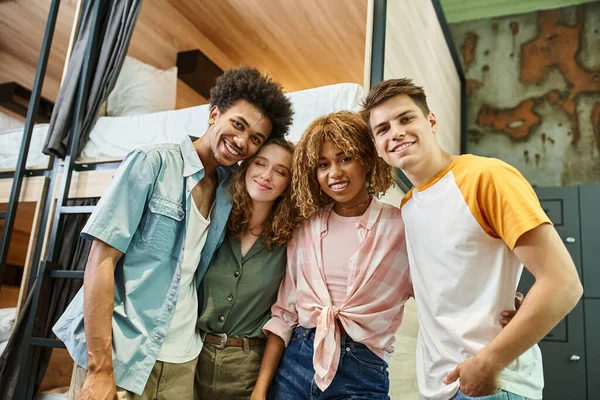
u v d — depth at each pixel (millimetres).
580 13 4445
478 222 1129
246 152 1479
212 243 1487
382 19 2264
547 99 4387
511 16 4664
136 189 1336
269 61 3689
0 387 2158
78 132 2424
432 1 3322
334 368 1321
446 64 3826
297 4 3016
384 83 1319
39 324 2135
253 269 1504
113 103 2883
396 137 1252
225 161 1477
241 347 1474
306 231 1498
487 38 4703
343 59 3559
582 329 3311
